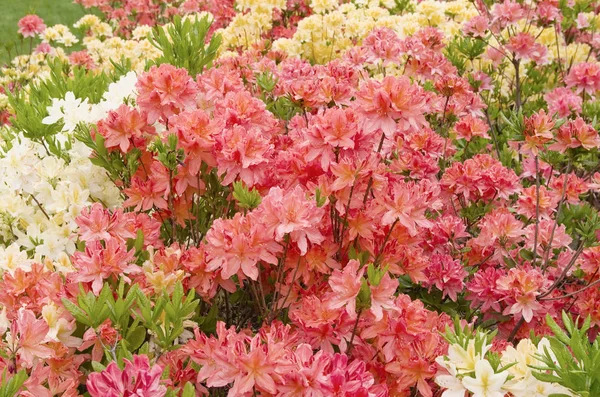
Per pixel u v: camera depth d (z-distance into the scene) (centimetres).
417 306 145
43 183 172
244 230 145
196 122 157
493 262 188
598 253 172
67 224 169
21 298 145
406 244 162
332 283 139
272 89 213
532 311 167
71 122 178
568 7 286
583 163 193
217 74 182
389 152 196
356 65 231
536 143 173
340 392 122
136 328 140
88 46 379
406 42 231
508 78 290
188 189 168
